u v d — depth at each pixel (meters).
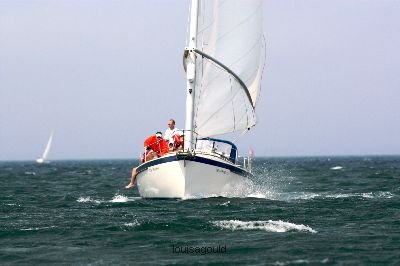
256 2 92.94
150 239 57.72
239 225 64.44
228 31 91.50
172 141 87.94
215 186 86.94
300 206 85.06
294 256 49.56
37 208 88.38
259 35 93.88
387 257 49.19
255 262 47.66
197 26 90.06
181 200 85.25
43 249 53.62
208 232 61.00
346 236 58.59
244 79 92.69
